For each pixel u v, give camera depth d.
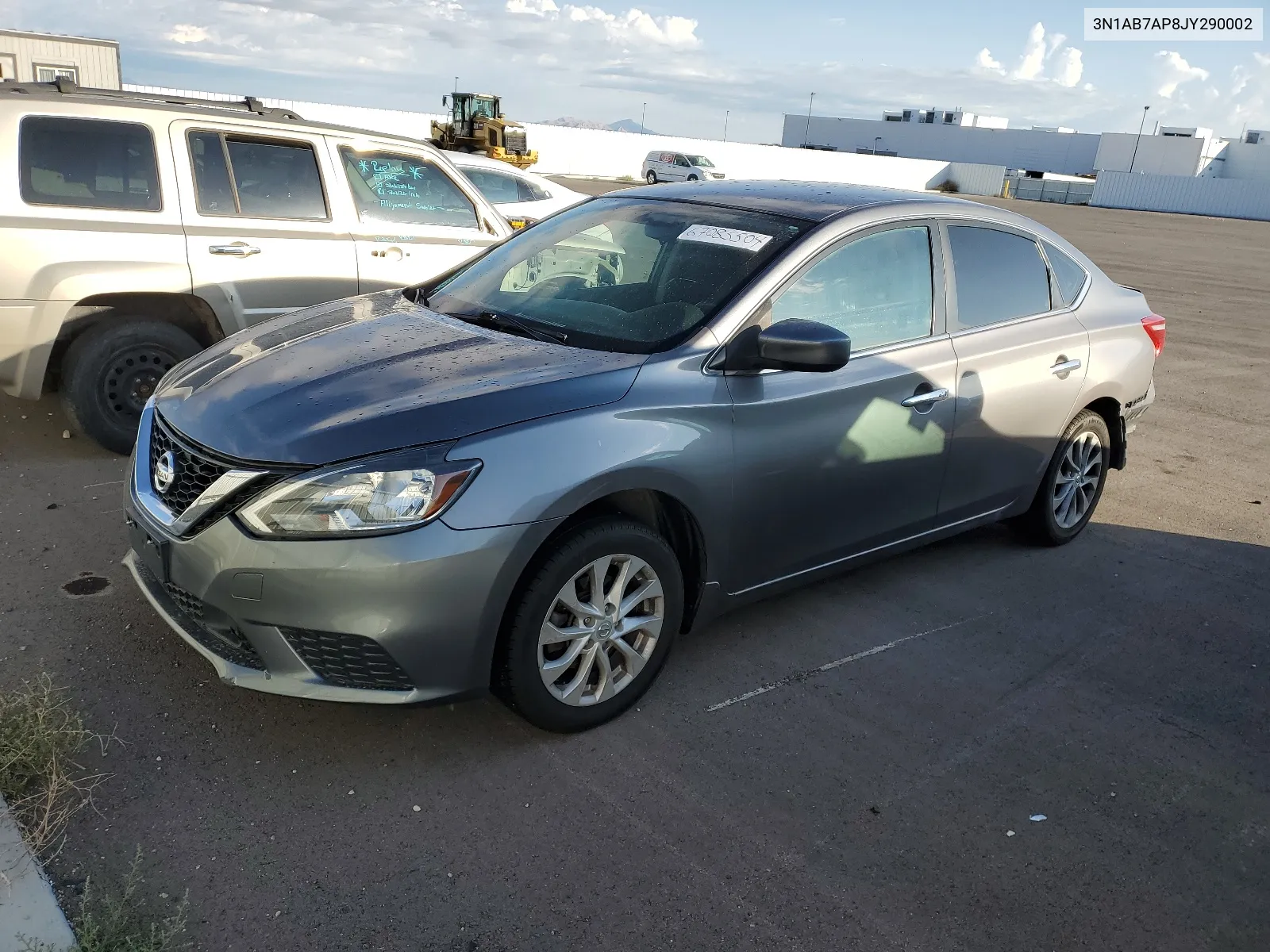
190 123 5.39
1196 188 56.84
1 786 2.68
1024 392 4.45
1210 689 3.89
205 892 2.44
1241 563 5.22
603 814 2.85
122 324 5.21
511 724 3.25
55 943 2.19
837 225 3.76
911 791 3.09
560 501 2.88
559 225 4.29
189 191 5.37
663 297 3.55
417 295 4.12
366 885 2.51
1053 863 2.83
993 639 4.14
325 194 5.88
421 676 2.81
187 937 2.30
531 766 3.04
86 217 5.04
